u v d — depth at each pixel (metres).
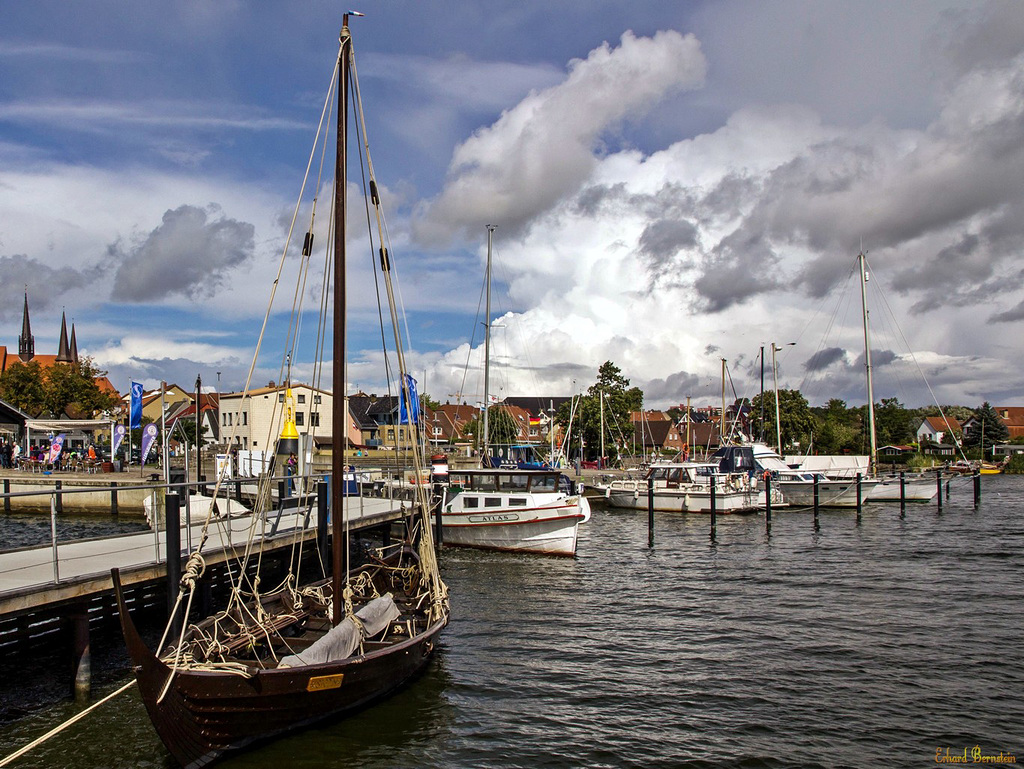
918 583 27.88
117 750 12.69
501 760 13.12
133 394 43.38
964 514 52.25
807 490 55.97
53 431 63.97
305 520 23.91
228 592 22.66
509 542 33.78
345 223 15.29
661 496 52.81
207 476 49.00
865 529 44.25
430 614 17.77
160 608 20.30
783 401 103.12
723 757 13.43
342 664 13.26
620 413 94.56
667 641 20.25
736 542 38.97
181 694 11.32
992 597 25.48
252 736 12.58
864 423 112.50
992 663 18.42
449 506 35.12
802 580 28.48
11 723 13.65
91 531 38.25
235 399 80.06
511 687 16.61
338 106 15.23
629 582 28.05
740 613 23.33
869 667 18.16
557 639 20.36
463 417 134.00
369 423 96.31
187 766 11.78
